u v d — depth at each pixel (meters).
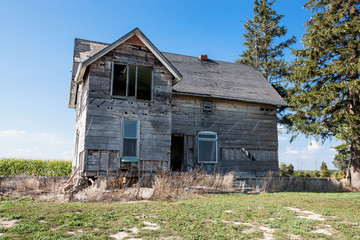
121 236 5.87
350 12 21.25
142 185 14.74
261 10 39.72
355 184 21.11
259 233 6.52
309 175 33.19
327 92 20.06
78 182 13.59
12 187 13.73
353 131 19.44
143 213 7.95
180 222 7.09
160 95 16.23
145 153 15.29
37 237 5.48
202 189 13.77
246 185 16.53
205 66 24.42
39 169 24.12
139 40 16.19
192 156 19.08
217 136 20.02
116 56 15.58
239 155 20.38
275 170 21.25
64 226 6.33
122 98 15.36
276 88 32.91
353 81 19.14
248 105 21.45
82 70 14.97
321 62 22.33
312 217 8.72
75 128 20.92
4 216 7.05
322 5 22.84
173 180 13.38
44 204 8.81
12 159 23.75
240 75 24.98
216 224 7.15
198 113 19.81
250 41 40.12
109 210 8.16
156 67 16.39
